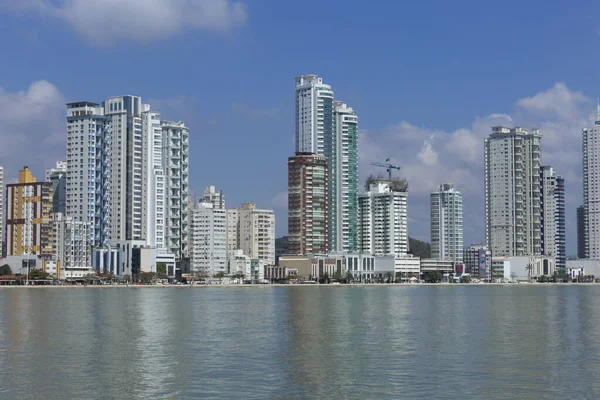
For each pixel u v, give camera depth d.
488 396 97.25
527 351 135.25
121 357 126.88
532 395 97.75
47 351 133.88
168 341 149.38
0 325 181.38
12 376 109.56
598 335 162.00
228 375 110.56
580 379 107.75
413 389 101.25
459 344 145.75
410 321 199.25
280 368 116.50
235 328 176.88
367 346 142.38
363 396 97.38
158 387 102.38
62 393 98.94
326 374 111.44
